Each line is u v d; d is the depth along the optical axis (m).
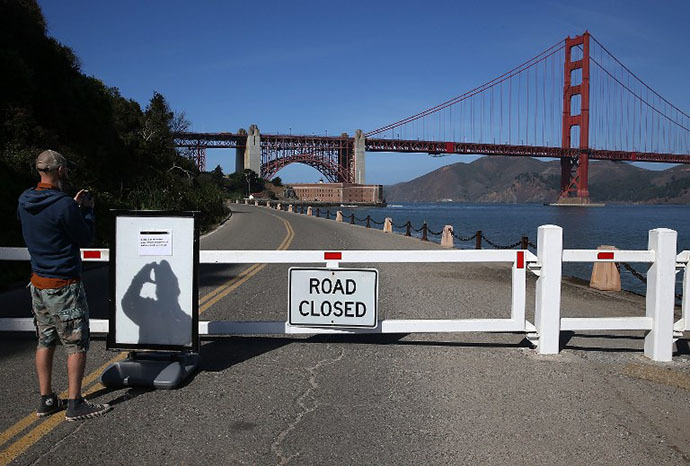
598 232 77.38
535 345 6.06
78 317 3.99
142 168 33.94
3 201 14.75
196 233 5.04
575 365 5.54
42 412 4.09
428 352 5.97
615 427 3.99
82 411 4.04
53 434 3.79
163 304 5.06
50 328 4.05
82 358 4.05
